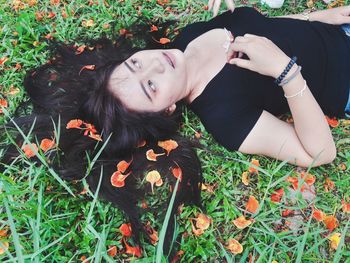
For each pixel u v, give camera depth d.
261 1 2.46
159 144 1.82
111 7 2.46
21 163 1.84
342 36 1.92
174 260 1.60
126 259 1.65
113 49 2.07
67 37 2.35
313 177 1.77
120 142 1.75
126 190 1.72
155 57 1.70
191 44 1.92
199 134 1.96
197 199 1.74
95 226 1.70
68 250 1.62
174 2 2.49
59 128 1.69
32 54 2.29
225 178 1.84
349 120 1.98
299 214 1.75
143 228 1.65
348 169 1.85
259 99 1.80
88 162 1.71
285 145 1.74
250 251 1.64
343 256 1.63
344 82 1.86
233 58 1.78
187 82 1.80
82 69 1.93
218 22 2.01
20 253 1.33
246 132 1.75
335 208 1.73
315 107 1.67
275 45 1.74
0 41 2.36
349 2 2.46
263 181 1.81
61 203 1.72
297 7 2.47
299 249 1.44
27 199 1.75
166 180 1.79
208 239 1.67
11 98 2.12
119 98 1.69
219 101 1.78
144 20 2.36
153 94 1.67
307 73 1.83
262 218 1.68
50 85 1.98
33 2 2.49
